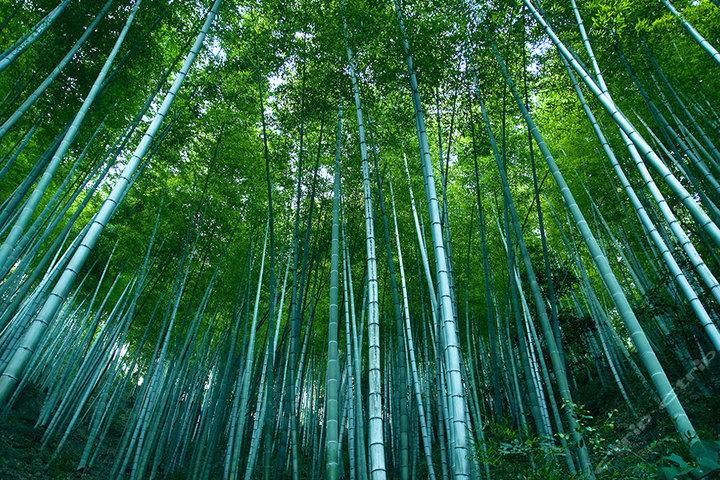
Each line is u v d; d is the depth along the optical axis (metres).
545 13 5.19
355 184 7.41
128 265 9.56
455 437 2.80
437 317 5.11
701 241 6.67
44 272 9.58
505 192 5.04
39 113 5.83
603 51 5.64
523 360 4.65
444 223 5.27
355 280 9.32
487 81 5.68
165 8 5.44
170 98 3.51
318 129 6.82
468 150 6.97
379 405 3.07
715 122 6.01
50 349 10.12
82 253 2.57
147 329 9.03
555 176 3.95
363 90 5.54
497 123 6.80
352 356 6.76
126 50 5.49
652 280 8.08
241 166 7.31
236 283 8.27
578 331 9.41
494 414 9.62
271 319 5.00
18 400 8.60
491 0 5.28
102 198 9.02
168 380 7.54
